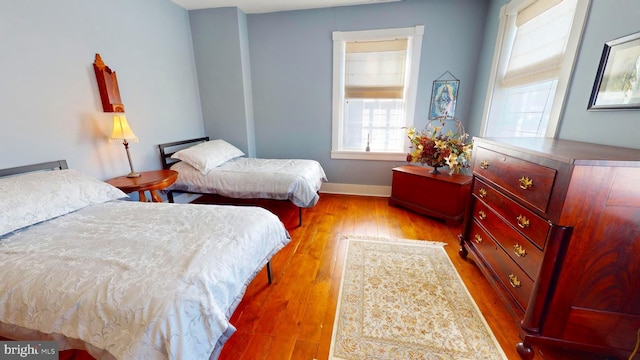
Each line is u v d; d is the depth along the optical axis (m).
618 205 0.99
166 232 1.31
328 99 3.49
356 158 3.65
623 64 1.28
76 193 1.62
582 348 1.18
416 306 1.61
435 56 3.11
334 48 3.28
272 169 2.82
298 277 1.90
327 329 1.45
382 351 1.31
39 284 0.93
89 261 1.04
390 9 3.05
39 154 1.83
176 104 3.10
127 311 0.83
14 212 1.30
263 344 1.36
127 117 2.47
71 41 1.98
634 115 1.23
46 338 0.89
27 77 1.74
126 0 2.40
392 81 3.34
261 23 3.36
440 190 2.75
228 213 1.57
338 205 3.33
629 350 1.14
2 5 1.60
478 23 2.93
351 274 1.92
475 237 1.90
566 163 0.99
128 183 2.14
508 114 2.52
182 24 3.16
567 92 1.67
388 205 3.32
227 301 1.07
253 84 3.59
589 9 1.51
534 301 1.18
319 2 3.01
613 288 1.08
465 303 1.63
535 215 1.20
